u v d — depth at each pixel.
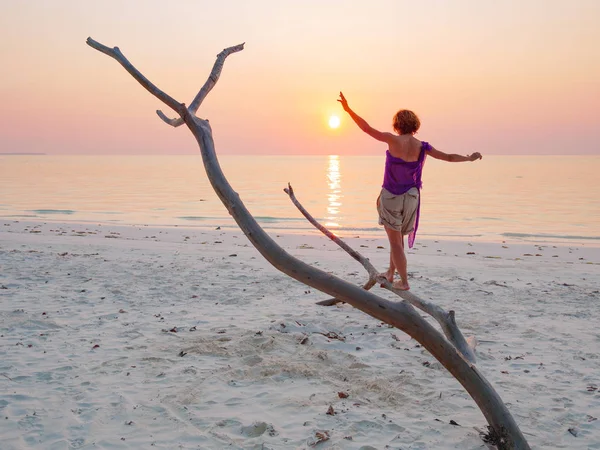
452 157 4.38
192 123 3.74
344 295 3.62
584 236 22.09
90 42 3.87
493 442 4.14
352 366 5.88
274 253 3.55
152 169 132.12
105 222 25.30
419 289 10.02
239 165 198.62
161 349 6.34
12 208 32.16
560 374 5.79
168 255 13.58
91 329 7.11
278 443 4.18
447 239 20.95
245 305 8.57
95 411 4.69
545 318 8.09
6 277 10.20
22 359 5.94
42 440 4.20
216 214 30.25
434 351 3.80
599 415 4.78
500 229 24.44
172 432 4.36
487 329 7.51
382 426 4.50
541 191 52.16
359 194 48.22
